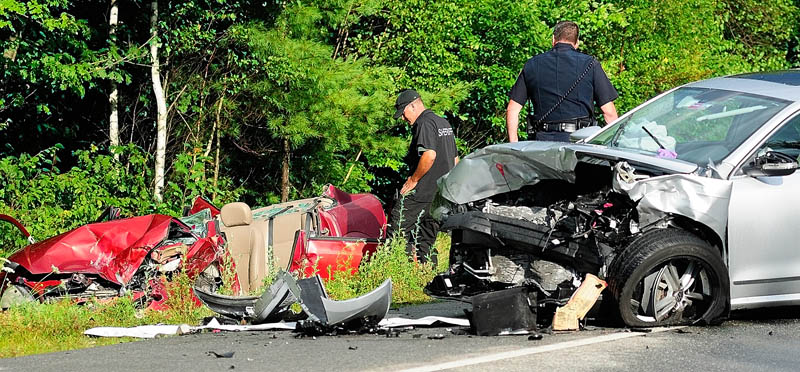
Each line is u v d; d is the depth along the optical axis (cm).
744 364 1881
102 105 5806
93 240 2612
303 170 6141
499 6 6047
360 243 3009
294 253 2852
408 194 3488
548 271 2308
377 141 5819
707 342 2069
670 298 2209
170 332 2311
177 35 5228
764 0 8488
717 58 7150
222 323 2492
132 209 5097
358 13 5875
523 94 3177
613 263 2175
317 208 3059
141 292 2598
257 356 1994
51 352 2112
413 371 1814
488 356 1938
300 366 1883
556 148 2273
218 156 5784
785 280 2295
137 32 5556
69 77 4788
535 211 2352
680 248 2153
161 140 5416
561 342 2070
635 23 6644
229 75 5569
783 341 2100
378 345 2089
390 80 5694
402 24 6153
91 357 2025
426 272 3109
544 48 6147
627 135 2600
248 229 2870
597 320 2316
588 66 3070
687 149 2417
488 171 2436
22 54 4728
